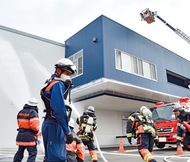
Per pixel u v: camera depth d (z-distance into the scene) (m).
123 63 12.56
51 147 1.89
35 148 3.88
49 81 2.10
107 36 11.98
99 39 11.90
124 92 11.45
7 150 8.87
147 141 3.84
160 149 9.83
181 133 6.54
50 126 1.95
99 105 13.33
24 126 3.84
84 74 12.41
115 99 11.97
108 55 11.67
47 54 13.19
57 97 1.87
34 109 4.02
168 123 9.03
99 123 13.93
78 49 13.34
